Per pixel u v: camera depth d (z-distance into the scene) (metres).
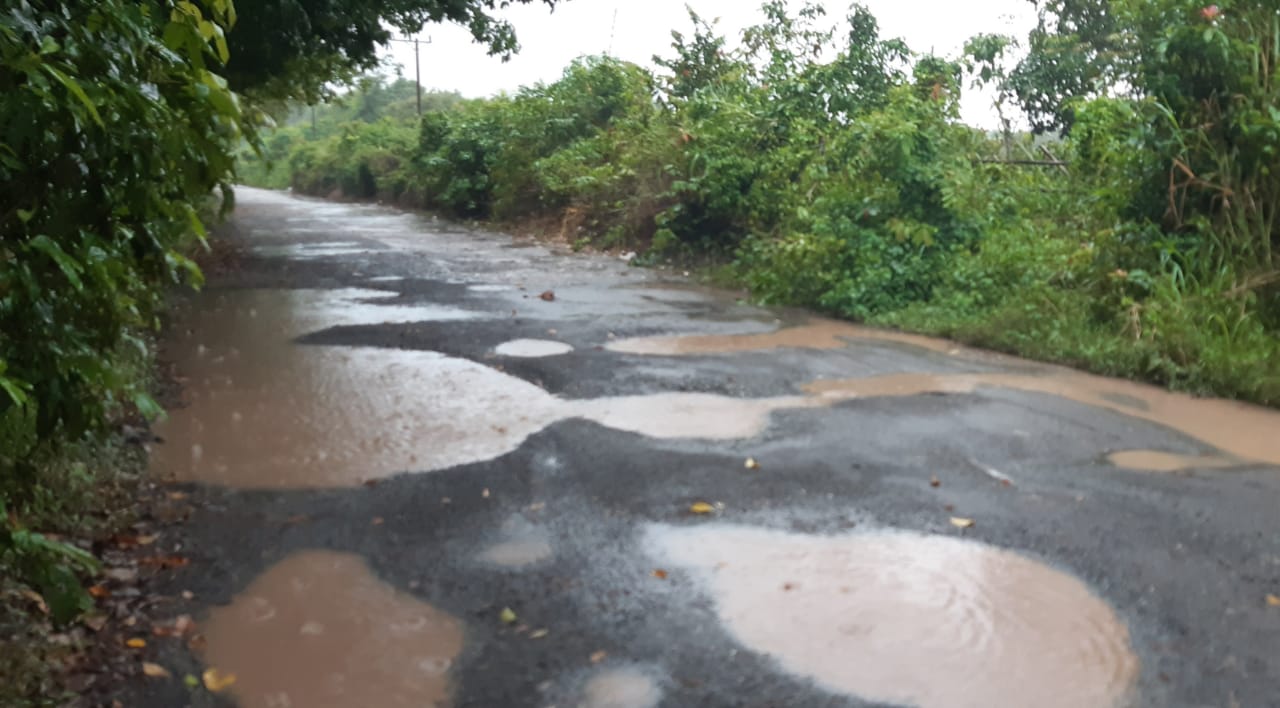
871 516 4.44
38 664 2.99
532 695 2.99
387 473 4.93
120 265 2.77
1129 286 8.26
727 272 12.47
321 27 10.66
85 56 2.53
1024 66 15.41
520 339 8.30
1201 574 3.88
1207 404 6.60
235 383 6.66
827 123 13.70
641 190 15.62
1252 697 3.02
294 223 22.44
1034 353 7.92
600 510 4.48
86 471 4.48
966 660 3.22
